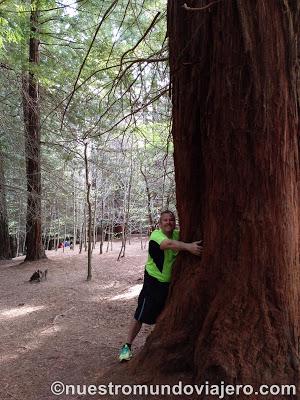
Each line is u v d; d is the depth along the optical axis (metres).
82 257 14.92
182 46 3.43
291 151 3.01
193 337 3.29
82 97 10.36
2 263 14.93
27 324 6.50
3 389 3.97
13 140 13.07
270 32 2.89
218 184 3.17
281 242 2.99
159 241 3.75
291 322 2.99
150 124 8.38
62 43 12.30
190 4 3.34
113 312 7.01
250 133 2.98
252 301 3.01
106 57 8.14
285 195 2.99
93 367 4.28
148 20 7.16
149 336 3.59
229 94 3.01
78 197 18.75
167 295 3.85
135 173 15.52
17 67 11.45
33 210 13.63
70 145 13.86
